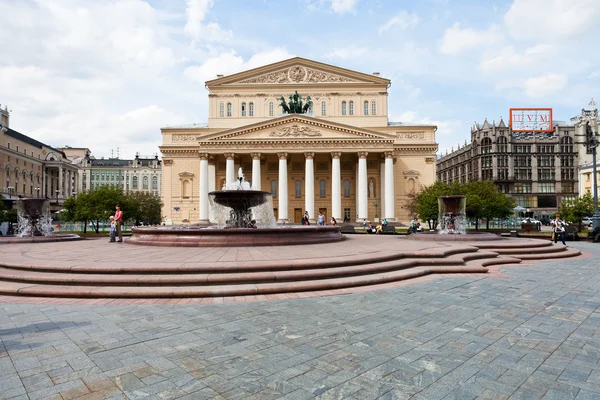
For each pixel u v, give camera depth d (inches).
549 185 3663.9
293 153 2127.2
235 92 2343.8
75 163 4343.0
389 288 361.7
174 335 226.8
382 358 192.4
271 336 225.1
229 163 2084.2
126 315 270.2
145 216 2043.6
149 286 340.2
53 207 3587.6
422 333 231.1
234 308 289.3
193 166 2317.9
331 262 397.1
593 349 205.5
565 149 3671.3
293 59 2338.8
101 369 178.7
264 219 853.8
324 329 238.2
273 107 2333.9
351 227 1309.1
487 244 638.5
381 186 2209.6
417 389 159.6
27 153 3331.7
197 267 358.9
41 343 213.3
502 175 3673.7
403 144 2247.8
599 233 1012.5
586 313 276.4
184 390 158.1
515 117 3656.5
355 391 157.8
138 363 185.5
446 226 813.2
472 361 189.2
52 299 319.9
